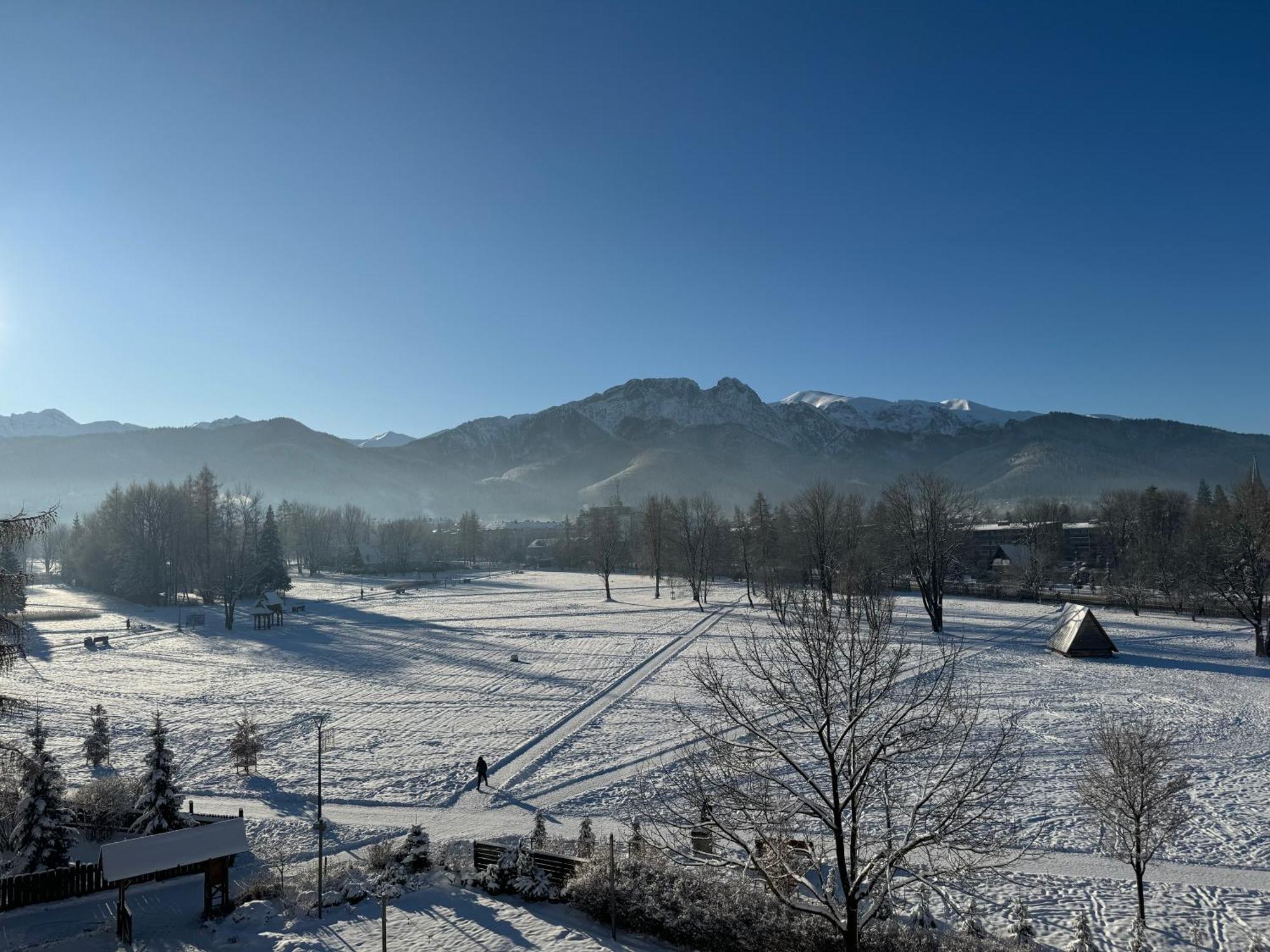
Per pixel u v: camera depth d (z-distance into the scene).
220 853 22.47
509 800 32.38
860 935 18.59
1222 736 38.97
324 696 52.56
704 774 19.59
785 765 32.41
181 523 127.75
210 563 119.88
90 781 34.31
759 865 17.48
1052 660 60.66
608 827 29.12
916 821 17.42
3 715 23.55
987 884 24.23
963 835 17.55
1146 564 90.44
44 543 187.25
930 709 21.89
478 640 79.31
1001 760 24.33
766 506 126.38
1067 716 42.84
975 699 45.50
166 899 23.98
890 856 16.75
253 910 22.44
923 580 77.12
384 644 77.25
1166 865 25.50
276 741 41.22
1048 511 136.62
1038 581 98.31
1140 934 20.75
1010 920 22.05
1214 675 54.22
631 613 99.25
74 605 117.19
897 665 17.84
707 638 75.12
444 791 33.50
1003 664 58.78
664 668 60.53
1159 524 120.38
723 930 19.48
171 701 51.28
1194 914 22.34
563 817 30.50
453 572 187.12
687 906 20.28
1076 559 136.00
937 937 19.22
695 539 108.62
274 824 30.11
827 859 22.61
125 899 22.86
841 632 19.38
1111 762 23.78
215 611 109.38
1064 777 32.75
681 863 22.75
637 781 33.97
